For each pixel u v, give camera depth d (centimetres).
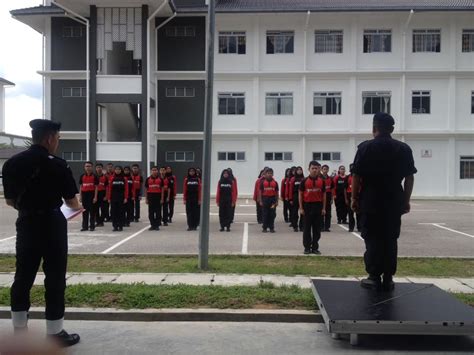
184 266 888
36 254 507
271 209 1397
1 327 575
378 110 2966
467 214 2016
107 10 2731
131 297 661
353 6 2911
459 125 2966
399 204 623
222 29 2969
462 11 2856
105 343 534
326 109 2981
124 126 3131
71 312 618
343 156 2975
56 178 504
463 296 671
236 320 616
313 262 936
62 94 2922
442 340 543
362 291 622
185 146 2989
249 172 2984
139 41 2739
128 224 1547
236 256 990
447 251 1095
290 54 2967
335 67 2958
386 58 2956
